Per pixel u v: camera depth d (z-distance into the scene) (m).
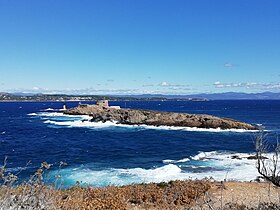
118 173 22.92
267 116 100.69
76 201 9.36
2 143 42.19
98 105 113.75
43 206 5.91
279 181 5.43
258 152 5.66
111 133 54.84
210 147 38.22
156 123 67.94
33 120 86.25
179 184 14.14
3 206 5.20
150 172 23.22
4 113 121.81
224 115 107.62
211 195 12.69
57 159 30.02
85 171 23.53
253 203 11.62
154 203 11.46
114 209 10.02
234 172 22.77
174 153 33.47
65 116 102.88
